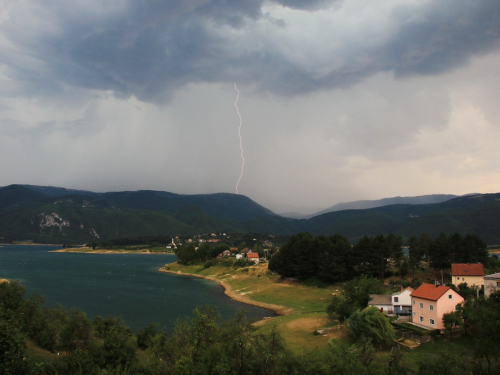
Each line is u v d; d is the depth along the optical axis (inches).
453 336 2679.6
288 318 3784.5
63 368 1787.6
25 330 2340.1
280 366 1621.6
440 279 4955.7
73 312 2534.5
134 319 3855.8
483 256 5044.3
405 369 1758.1
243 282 6451.8
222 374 1501.0
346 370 1627.7
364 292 3634.4
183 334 1915.6
